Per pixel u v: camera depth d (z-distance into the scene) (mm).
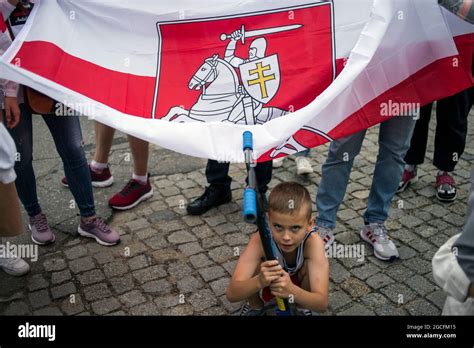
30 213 3131
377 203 3047
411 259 3021
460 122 3352
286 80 2443
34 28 2340
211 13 2445
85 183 3066
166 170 4059
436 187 3658
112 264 3021
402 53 2338
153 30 2445
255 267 2273
